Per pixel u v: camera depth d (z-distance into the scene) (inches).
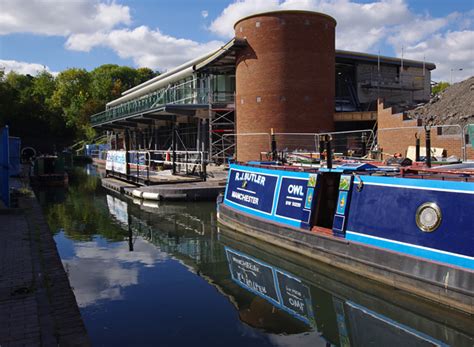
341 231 338.3
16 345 190.2
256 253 432.8
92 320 269.1
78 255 424.8
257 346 237.9
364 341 246.5
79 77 3179.1
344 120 1087.0
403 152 828.0
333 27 1103.6
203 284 338.0
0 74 2411.4
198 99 1279.5
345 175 343.9
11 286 267.4
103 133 2763.3
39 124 2721.5
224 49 1096.8
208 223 579.5
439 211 273.4
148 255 424.5
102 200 809.5
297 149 984.9
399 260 288.4
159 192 751.7
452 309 258.1
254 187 470.0
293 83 1043.3
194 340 243.4
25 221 487.5
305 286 337.7
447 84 2440.9
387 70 1454.2
